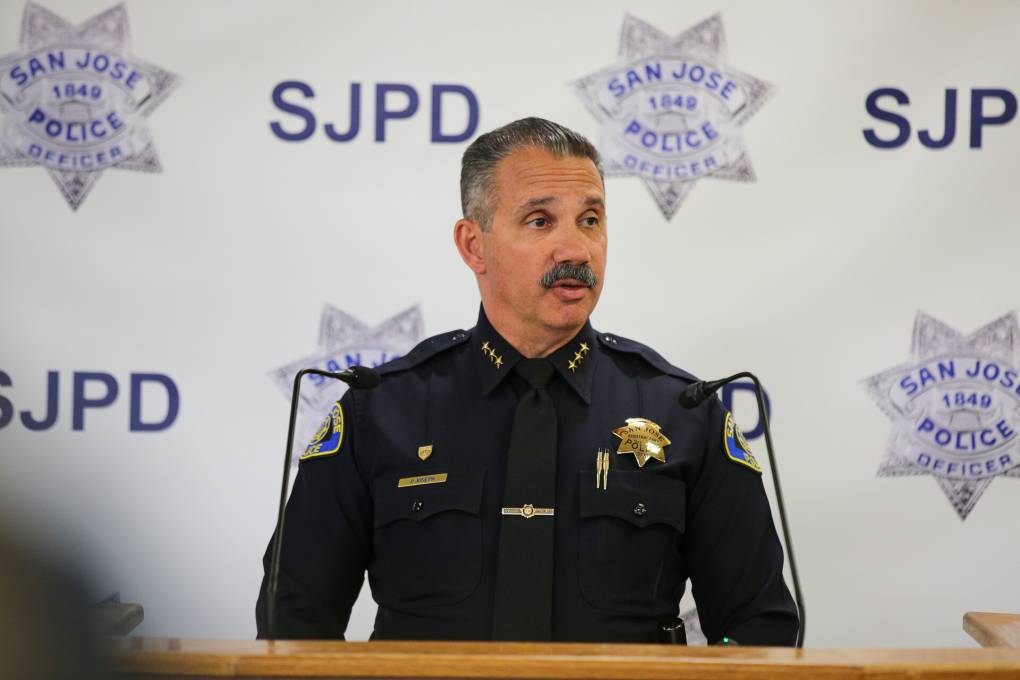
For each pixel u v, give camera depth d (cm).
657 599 339
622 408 354
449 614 330
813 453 486
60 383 482
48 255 482
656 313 488
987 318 482
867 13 482
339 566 349
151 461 486
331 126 488
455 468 343
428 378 363
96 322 483
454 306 490
